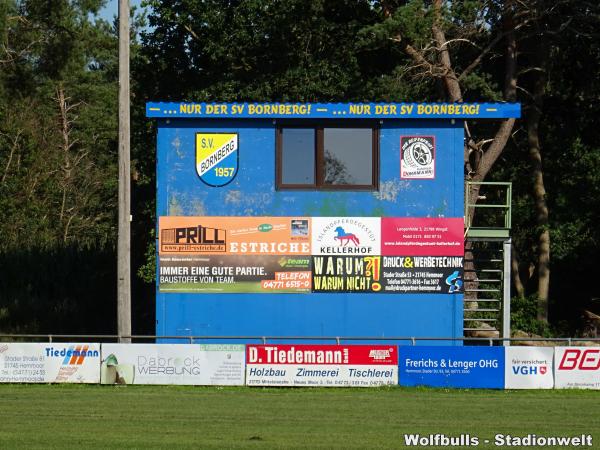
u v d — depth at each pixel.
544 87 55.94
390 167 34.22
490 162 50.38
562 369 29.91
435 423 24.23
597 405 27.09
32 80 71.44
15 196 80.38
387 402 27.45
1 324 50.94
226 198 34.28
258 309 34.03
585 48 56.53
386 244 34.06
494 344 39.94
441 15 48.09
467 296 41.75
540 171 57.09
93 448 20.84
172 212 34.25
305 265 34.09
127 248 33.22
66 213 87.00
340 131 34.41
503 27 51.97
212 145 34.31
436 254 34.03
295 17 50.38
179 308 34.03
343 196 34.19
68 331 49.38
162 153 34.28
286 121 34.38
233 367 30.23
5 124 81.94
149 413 25.44
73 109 97.12
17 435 22.39
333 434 22.69
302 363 30.14
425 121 34.25
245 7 50.75
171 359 30.33
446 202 34.16
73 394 28.59
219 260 34.09
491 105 33.69
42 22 68.62
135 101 55.44
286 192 34.19
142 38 54.84
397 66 50.88
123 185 33.19
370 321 33.94
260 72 51.62
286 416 25.11
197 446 21.05
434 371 30.09
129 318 33.16
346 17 53.75
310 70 50.66
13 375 30.64
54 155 87.94
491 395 28.95
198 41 54.00
